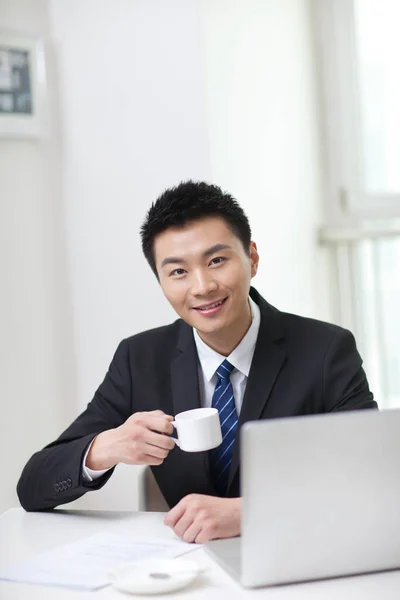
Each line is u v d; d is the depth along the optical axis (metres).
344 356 1.79
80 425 1.88
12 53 3.02
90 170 3.13
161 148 2.96
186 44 2.85
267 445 1.19
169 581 1.21
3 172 3.04
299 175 3.22
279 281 3.07
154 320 3.04
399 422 1.23
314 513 1.21
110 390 1.92
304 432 1.20
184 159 2.90
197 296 1.65
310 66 3.30
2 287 3.05
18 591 1.25
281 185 3.13
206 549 1.39
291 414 1.73
